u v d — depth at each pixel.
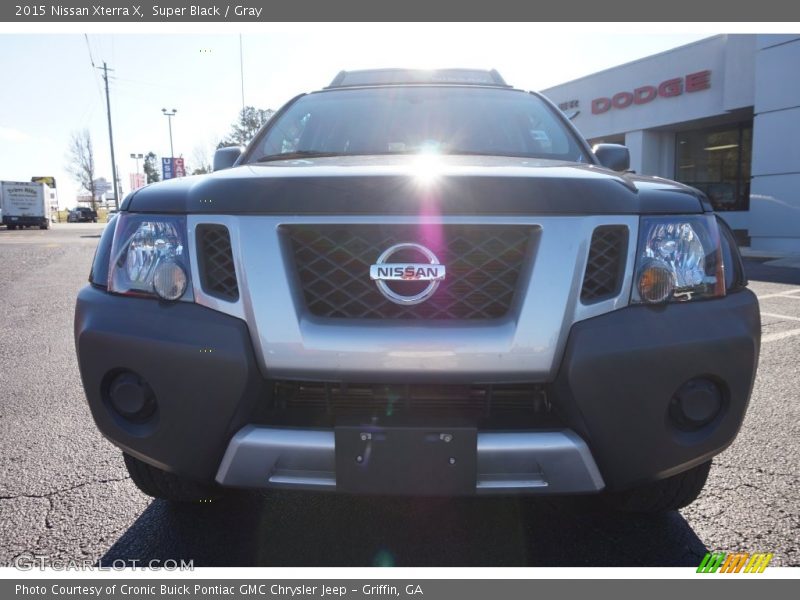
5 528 2.30
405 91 3.38
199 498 2.33
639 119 17.20
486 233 1.81
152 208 1.99
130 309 1.91
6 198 35.72
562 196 1.83
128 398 1.89
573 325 1.79
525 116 3.17
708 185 17.06
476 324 1.79
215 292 1.85
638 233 1.86
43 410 3.63
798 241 13.12
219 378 1.79
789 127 13.05
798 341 5.21
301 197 1.82
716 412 1.85
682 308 1.85
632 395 1.77
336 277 1.82
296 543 2.22
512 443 1.73
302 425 1.82
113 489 2.62
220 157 3.04
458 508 2.46
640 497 2.21
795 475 2.71
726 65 14.69
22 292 8.64
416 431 1.73
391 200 1.80
